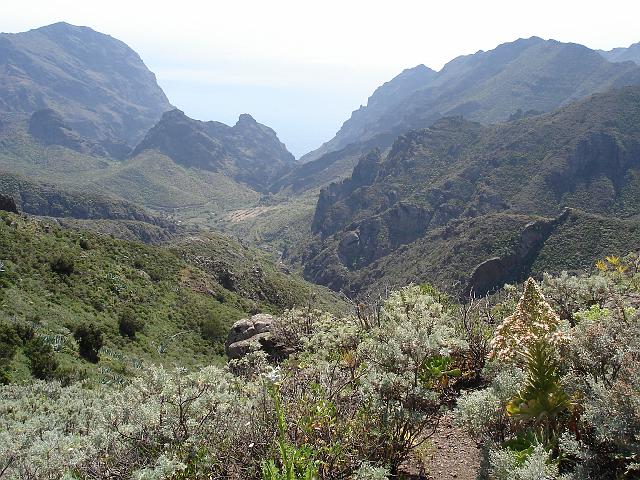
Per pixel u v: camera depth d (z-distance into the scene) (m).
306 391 4.04
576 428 3.67
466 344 4.96
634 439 3.13
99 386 18.12
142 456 3.59
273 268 105.19
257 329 11.88
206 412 3.75
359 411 4.02
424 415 4.07
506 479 3.22
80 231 44.66
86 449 3.65
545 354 4.04
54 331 23.80
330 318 8.95
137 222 145.75
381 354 4.49
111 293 34.09
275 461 3.41
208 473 3.42
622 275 8.67
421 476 4.12
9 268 28.30
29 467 4.00
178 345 32.88
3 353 18.00
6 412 10.77
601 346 4.03
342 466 3.58
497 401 4.12
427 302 6.65
